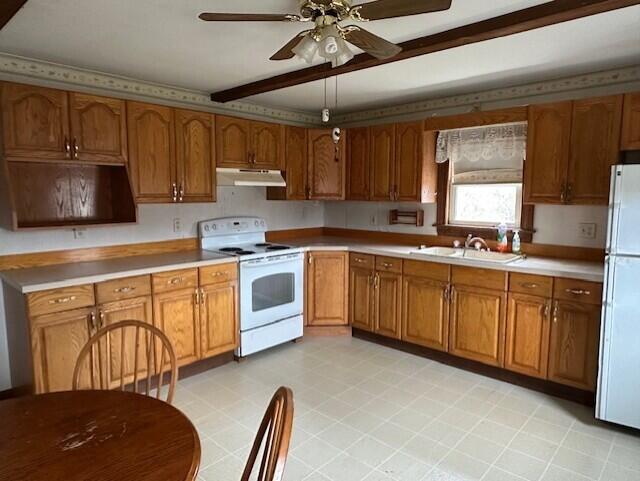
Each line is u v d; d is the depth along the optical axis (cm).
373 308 400
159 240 367
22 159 263
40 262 302
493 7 204
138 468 113
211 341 340
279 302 388
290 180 425
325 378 331
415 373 340
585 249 329
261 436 125
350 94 393
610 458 231
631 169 239
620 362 252
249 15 171
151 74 324
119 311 286
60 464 114
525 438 250
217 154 363
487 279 323
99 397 153
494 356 325
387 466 225
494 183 375
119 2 200
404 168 399
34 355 251
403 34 239
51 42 254
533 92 347
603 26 229
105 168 327
